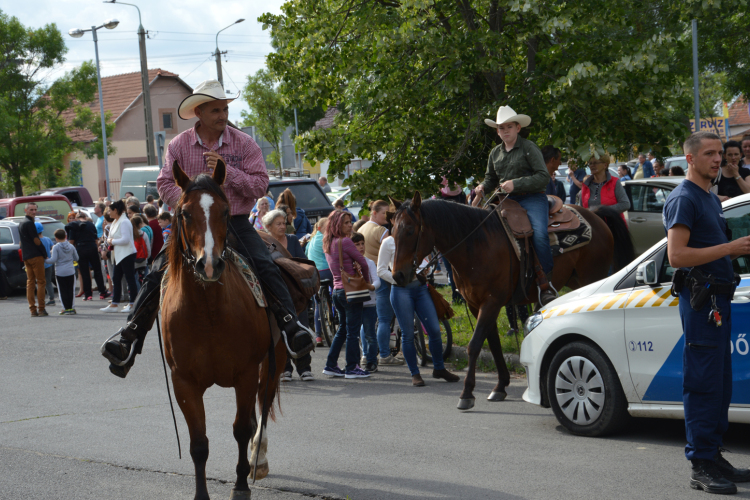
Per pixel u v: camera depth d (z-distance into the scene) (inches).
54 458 272.7
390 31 499.5
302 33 559.8
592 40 498.9
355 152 536.7
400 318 392.2
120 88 2342.5
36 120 1779.0
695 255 205.6
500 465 245.0
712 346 209.0
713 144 210.5
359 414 329.1
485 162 553.9
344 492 225.3
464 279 338.6
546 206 354.3
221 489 235.0
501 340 447.2
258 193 241.3
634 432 280.4
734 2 573.9
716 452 221.6
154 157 1354.6
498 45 506.9
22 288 1019.9
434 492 221.5
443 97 541.6
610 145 470.6
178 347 205.6
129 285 740.0
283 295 230.1
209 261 184.4
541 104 493.4
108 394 389.7
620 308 265.3
